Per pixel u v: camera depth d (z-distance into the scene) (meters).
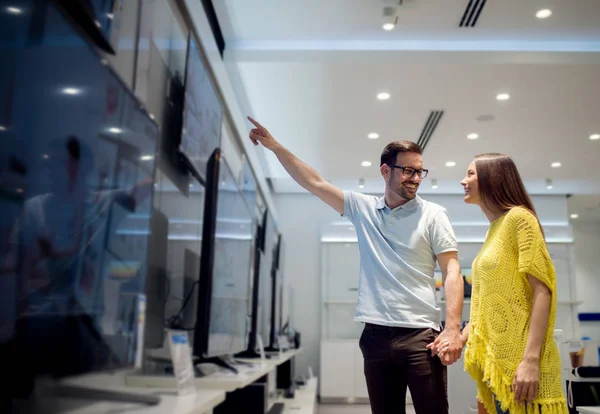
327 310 8.82
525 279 1.69
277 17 4.12
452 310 1.88
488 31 4.33
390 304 1.95
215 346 2.40
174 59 2.53
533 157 7.18
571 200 9.61
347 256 8.98
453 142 6.62
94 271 1.20
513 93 5.16
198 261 2.89
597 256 11.29
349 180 8.66
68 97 1.09
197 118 2.45
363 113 5.74
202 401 1.42
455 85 5.01
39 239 0.99
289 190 9.43
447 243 2.00
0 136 0.89
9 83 0.92
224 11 4.06
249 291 3.56
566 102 5.36
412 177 2.05
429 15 4.07
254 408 2.77
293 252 9.39
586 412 2.07
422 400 1.86
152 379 1.67
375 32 4.36
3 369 0.89
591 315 11.02
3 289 0.89
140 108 1.49
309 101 5.45
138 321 1.45
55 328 1.04
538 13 4.04
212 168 2.50
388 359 1.93
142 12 2.00
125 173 1.38
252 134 2.27
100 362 1.22
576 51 4.48
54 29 1.04
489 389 1.78
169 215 2.36
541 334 1.60
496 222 1.82
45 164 1.01
